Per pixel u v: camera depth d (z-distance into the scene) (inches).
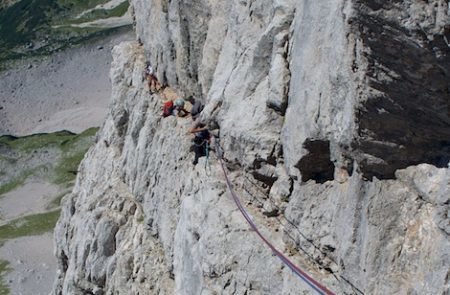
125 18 7716.5
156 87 1662.2
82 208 1905.8
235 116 1094.4
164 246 1446.9
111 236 1692.9
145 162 1601.9
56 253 2155.5
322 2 865.5
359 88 765.9
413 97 753.0
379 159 800.9
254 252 1026.7
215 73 1232.2
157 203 1513.3
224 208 1101.1
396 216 800.3
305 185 956.0
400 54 730.8
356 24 732.0
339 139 829.8
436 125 763.4
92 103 6210.6
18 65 6889.8
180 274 1235.2
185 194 1273.4
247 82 1093.8
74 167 4655.5
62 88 6496.1
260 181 1070.4
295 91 944.9
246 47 1135.6
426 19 699.4
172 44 1563.7
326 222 920.3
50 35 7470.5
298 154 933.8
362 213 838.5
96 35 7214.6
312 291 920.3
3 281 3324.3
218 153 1187.9
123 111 1844.2
